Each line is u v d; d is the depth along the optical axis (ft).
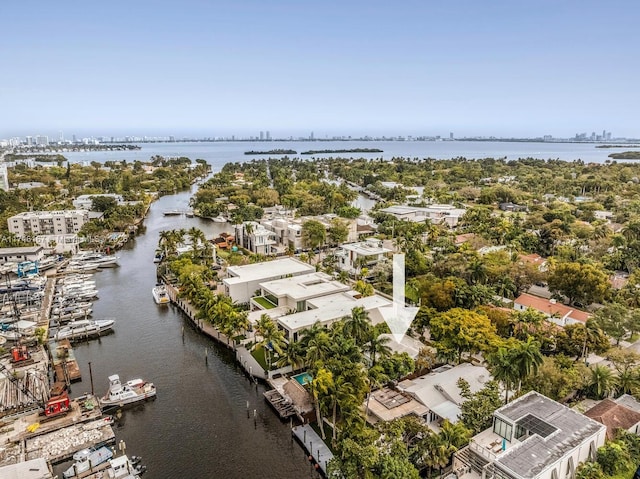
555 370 180.45
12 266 371.35
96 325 269.44
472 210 526.98
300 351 196.95
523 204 653.71
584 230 435.94
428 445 143.95
